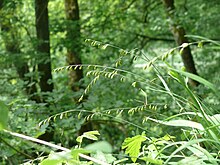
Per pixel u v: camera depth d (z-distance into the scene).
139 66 8.30
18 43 6.57
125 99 6.30
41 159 1.99
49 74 6.47
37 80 6.20
